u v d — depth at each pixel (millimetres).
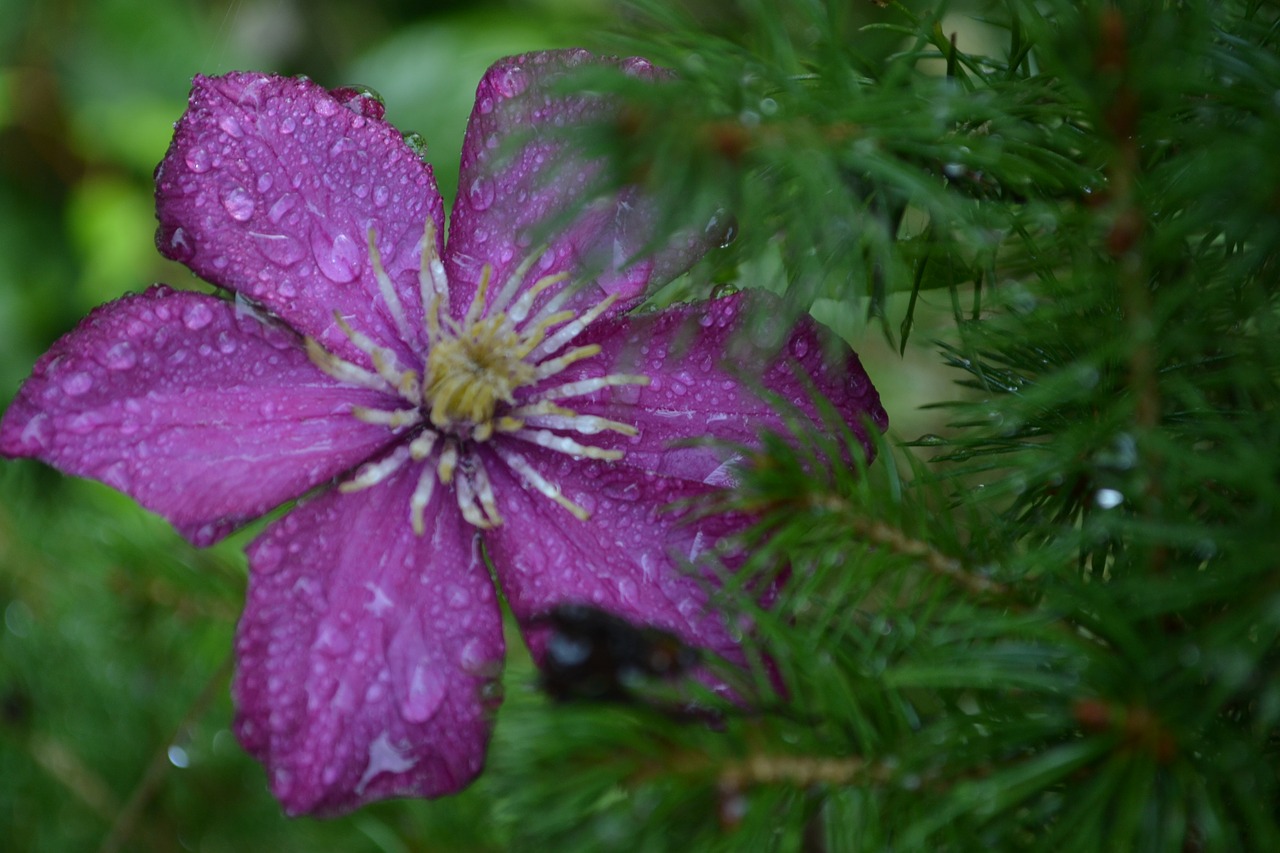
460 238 439
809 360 429
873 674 387
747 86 396
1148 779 366
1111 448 393
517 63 433
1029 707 380
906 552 391
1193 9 387
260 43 905
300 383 429
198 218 431
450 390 427
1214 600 382
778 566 398
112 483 410
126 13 851
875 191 405
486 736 408
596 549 426
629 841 378
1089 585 380
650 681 388
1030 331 400
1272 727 385
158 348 420
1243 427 386
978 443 414
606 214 434
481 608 420
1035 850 379
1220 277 400
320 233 438
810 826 402
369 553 420
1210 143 386
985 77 415
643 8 400
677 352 424
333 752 403
